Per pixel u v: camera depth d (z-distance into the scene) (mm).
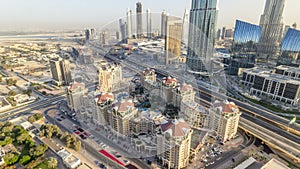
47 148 68188
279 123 80375
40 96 113125
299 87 96750
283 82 102125
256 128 76688
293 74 113812
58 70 122062
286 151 64375
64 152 65000
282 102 103312
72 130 77625
